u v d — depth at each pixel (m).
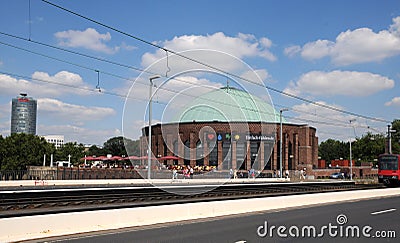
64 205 22.50
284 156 77.19
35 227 14.24
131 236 14.52
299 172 73.94
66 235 14.65
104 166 63.19
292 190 39.81
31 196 23.55
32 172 47.66
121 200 25.06
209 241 13.47
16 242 13.30
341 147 177.12
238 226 17.06
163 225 17.62
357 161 104.81
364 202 29.94
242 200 22.91
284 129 77.81
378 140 119.25
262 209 23.95
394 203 28.70
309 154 82.75
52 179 46.91
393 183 50.16
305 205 27.41
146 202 25.22
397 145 113.88
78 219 15.58
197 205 20.39
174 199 27.86
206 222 18.61
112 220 16.70
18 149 83.62
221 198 28.83
